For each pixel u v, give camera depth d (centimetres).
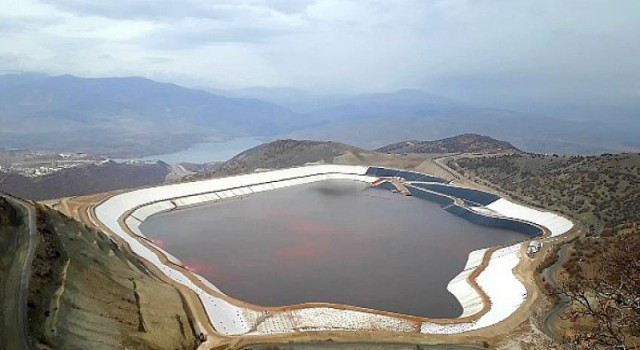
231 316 8600
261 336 7625
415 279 11212
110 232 12875
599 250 9981
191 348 7100
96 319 6412
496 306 9056
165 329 7206
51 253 7275
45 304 6119
